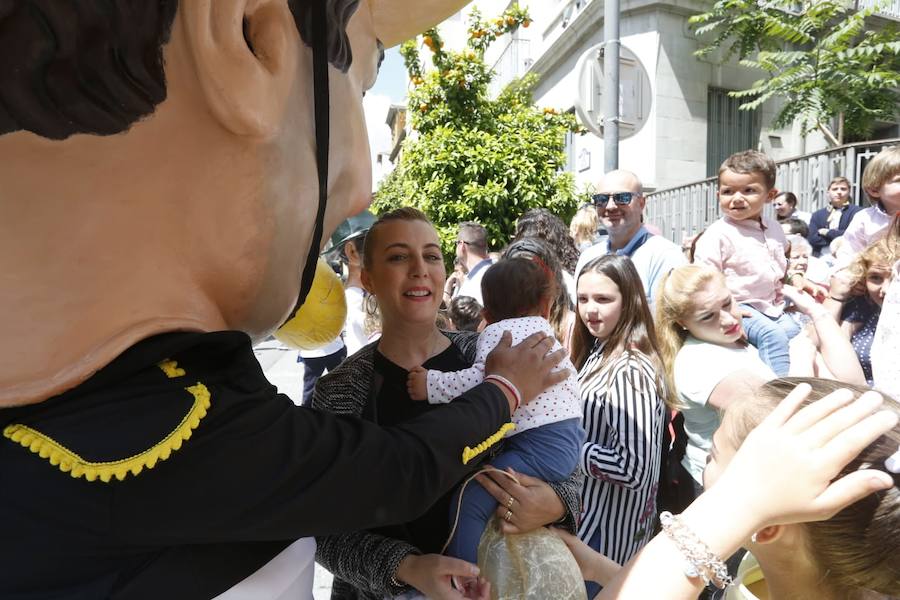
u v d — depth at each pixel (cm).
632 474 227
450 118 657
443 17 145
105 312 88
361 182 122
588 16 1080
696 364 260
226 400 94
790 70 931
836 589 104
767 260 394
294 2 104
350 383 184
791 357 281
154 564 93
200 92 93
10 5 81
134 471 84
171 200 93
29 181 88
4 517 84
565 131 677
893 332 242
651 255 403
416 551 159
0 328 85
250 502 92
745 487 93
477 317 407
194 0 89
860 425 93
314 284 151
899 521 93
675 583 92
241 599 105
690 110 1020
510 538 154
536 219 477
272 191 99
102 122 89
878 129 1157
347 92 115
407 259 183
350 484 99
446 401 168
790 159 808
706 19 962
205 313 98
